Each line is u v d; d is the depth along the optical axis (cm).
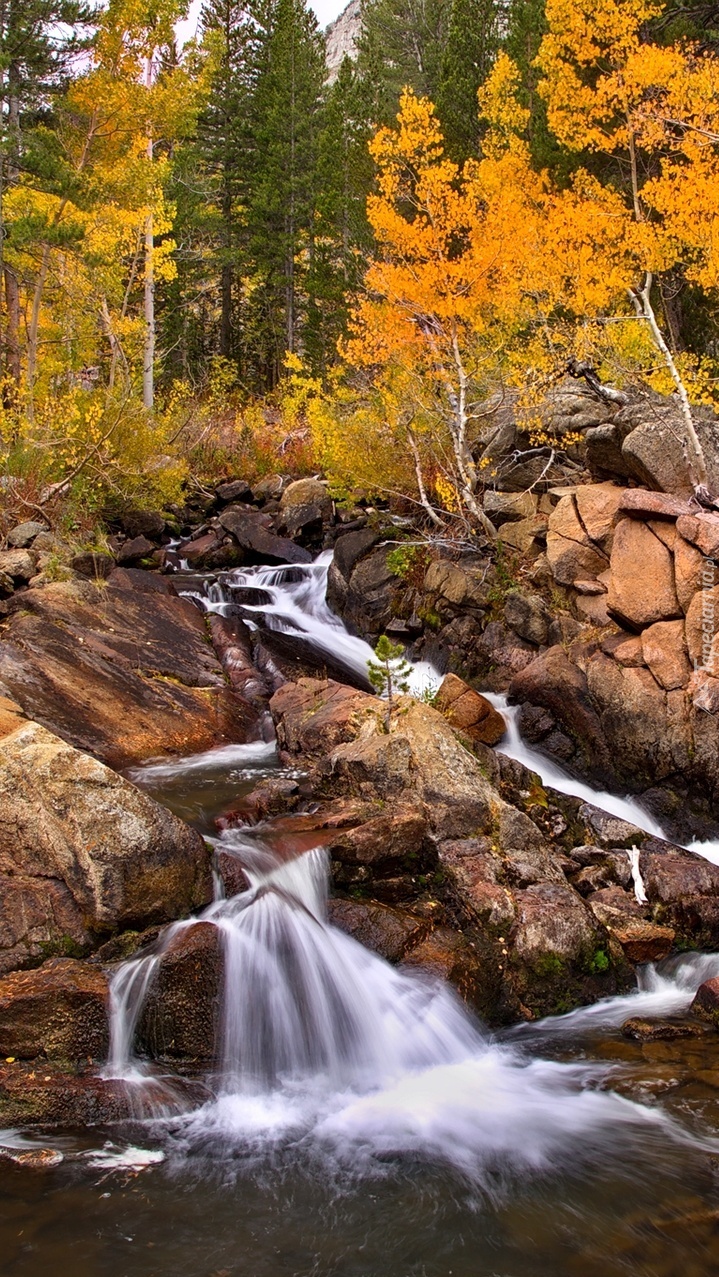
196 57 2039
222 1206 447
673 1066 581
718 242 1060
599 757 960
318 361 2792
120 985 562
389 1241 424
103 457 1465
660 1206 452
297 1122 527
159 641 1140
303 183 3253
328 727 903
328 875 689
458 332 1332
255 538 1633
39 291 1845
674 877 773
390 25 4341
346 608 1422
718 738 871
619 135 1212
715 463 1023
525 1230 434
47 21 2000
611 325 1317
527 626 1112
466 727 983
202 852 648
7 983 549
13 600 1092
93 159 2045
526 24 2066
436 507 1414
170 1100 524
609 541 1042
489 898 686
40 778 614
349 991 606
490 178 1418
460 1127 522
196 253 2986
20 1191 453
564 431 1255
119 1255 411
